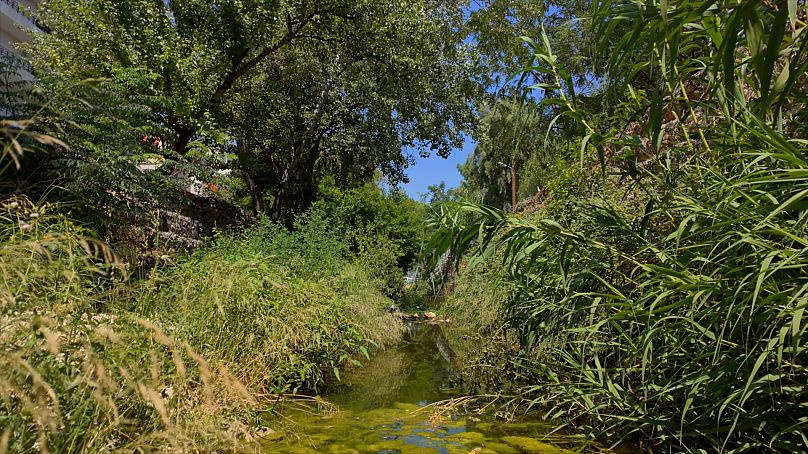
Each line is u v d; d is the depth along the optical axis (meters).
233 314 2.97
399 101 13.02
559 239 2.55
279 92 14.11
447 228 2.65
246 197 19.56
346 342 4.63
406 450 2.50
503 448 2.54
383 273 13.46
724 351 1.93
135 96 6.36
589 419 2.92
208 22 10.16
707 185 2.43
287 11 10.03
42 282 1.59
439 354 6.66
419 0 11.34
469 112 13.40
